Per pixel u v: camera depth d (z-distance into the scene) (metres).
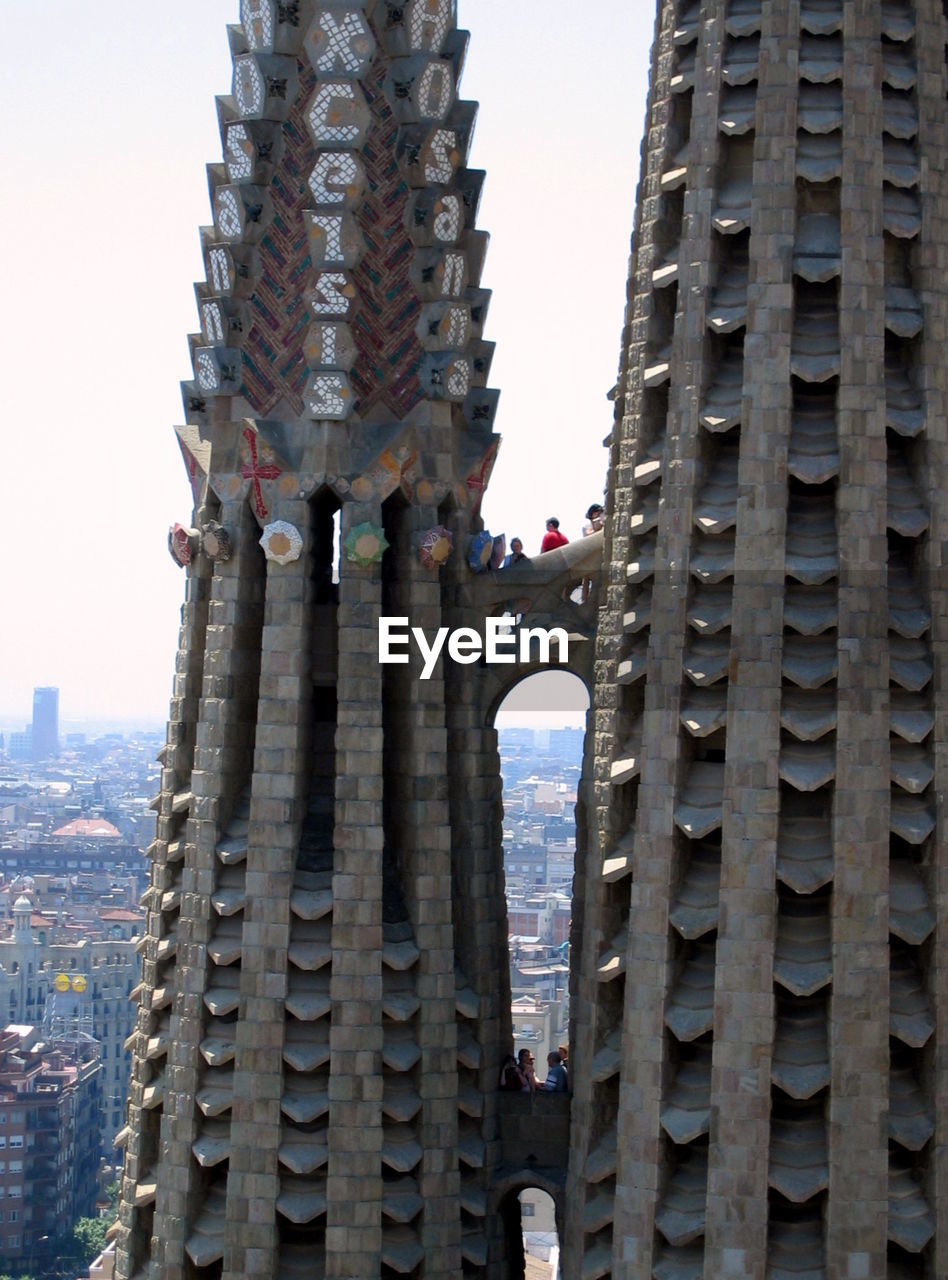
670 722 50.72
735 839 49.50
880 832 49.28
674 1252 49.91
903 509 50.66
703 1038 50.44
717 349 51.88
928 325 51.09
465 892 57.12
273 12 57.25
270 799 54.53
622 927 52.53
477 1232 55.97
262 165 57.03
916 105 51.97
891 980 50.00
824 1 52.41
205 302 57.06
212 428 56.97
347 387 55.50
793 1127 49.47
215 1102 54.47
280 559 55.12
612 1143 51.72
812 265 50.91
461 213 57.72
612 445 55.75
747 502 50.38
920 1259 49.59
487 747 58.28
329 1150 53.66
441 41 57.75
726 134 52.19
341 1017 53.81
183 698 58.69
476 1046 56.31
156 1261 54.88
